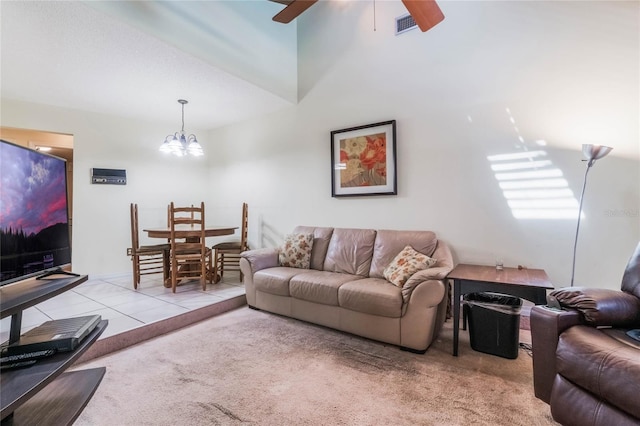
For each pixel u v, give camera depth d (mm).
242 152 4914
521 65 2752
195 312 3023
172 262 3635
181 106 4164
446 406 1719
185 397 1817
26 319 2760
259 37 3604
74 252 4164
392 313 2406
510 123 2799
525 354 2350
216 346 2492
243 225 4355
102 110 4254
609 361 1284
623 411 1237
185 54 2795
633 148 2375
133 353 2367
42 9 2141
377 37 3525
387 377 2027
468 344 2521
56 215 1765
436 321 2516
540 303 2074
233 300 3434
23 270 1487
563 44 2594
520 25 2758
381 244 3182
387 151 3424
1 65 2916
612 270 2439
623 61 2398
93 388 1518
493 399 1778
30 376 1206
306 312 2955
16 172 1460
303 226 3977
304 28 4137
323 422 1602
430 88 3184
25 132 4668
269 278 3160
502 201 2840
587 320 1610
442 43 3117
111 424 1593
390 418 1626
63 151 5277
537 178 2689
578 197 2547
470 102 2980
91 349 2275
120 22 2312
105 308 3053
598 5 2475
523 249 2754
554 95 2627
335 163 3822
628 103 2387
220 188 5258
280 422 1604
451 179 3076
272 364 2203
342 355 2346
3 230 1368
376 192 3496
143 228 4754
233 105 4156
